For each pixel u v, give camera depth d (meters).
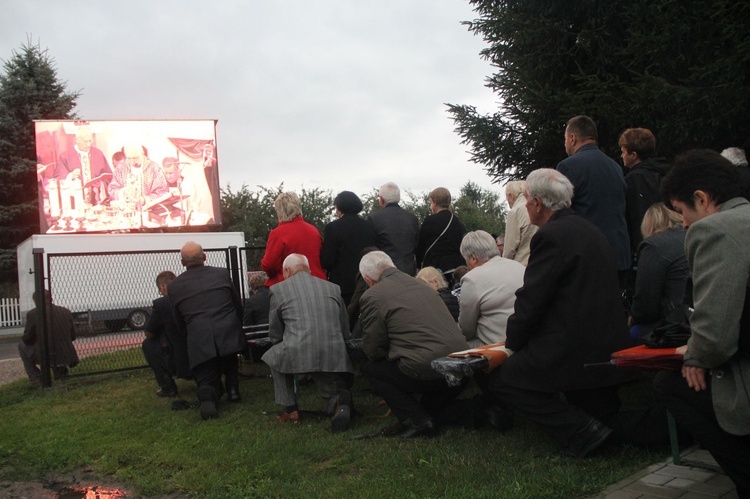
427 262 6.52
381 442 4.40
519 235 5.23
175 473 4.16
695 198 2.72
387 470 3.79
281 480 3.84
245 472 3.97
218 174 26.28
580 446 3.64
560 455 3.72
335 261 6.37
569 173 4.71
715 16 7.17
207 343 5.62
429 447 4.16
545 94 8.65
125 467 4.41
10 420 6.02
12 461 4.73
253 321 7.46
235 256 8.32
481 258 4.73
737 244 2.48
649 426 3.65
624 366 2.99
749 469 2.75
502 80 9.28
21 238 29.88
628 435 3.71
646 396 4.89
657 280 3.98
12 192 29.73
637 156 5.09
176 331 6.30
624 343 3.59
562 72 8.93
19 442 5.14
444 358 3.92
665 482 3.23
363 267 4.84
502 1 9.59
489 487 3.31
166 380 6.52
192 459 4.34
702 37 7.46
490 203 40.19
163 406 6.12
